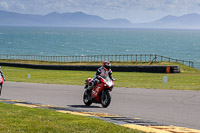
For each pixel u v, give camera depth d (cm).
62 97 2595
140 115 1700
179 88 3156
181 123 1476
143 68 6769
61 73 6712
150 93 2691
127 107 1989
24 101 2323
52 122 1367
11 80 4744
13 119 1441
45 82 4294
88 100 2147
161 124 1418
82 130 1216
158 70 6556
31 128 1238
